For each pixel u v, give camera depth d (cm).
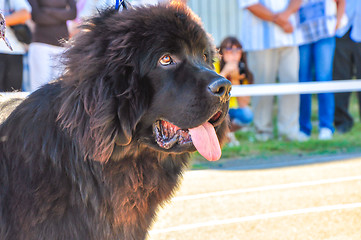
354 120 977
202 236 376
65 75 248
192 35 266
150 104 256
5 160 242
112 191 254
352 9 866
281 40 744
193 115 254
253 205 453
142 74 252
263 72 778
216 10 1100
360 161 642
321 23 766
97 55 243
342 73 915
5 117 256
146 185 269
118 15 258
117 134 243
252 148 741
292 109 783
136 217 271
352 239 365
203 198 479
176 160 283
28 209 234
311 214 423
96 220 250
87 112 235
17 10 589
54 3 595
